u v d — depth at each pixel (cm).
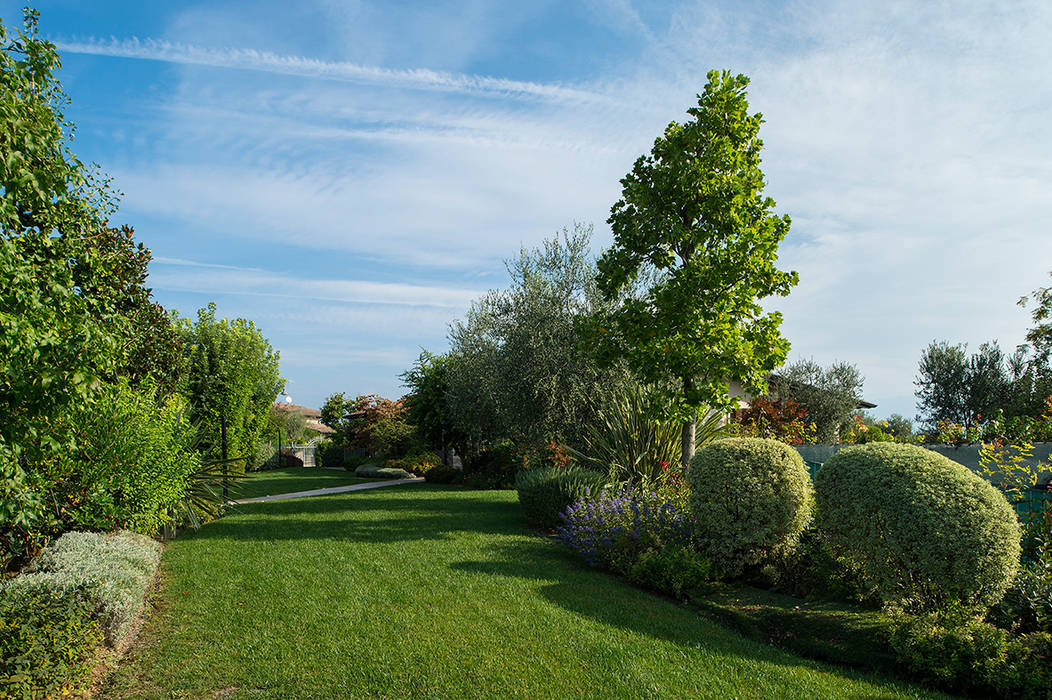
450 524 1250
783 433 1714
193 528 1201
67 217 607
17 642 438
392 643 575
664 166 1193
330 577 812
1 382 510
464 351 2228
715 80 1168
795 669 532
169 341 1320
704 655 555
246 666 527
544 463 1667
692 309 1138
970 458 989
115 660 548
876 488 618
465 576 816
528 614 659
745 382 1170
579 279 1756
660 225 1184
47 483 750
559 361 1680
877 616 616
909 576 598
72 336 547
